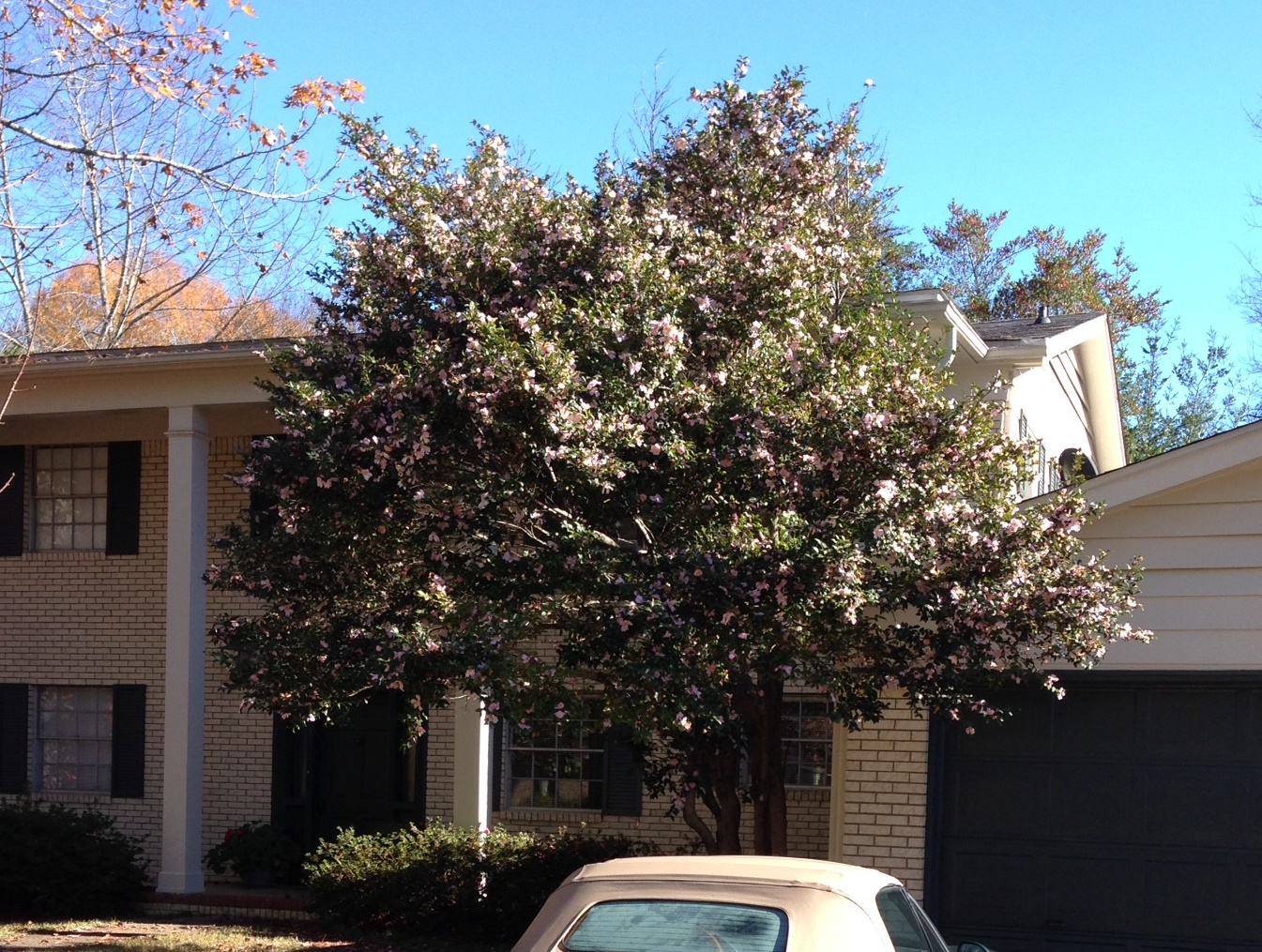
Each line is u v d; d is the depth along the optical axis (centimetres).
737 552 716
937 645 813
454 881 1220
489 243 853
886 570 764
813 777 1345
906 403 793
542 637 1079
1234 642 997
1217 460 989
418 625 744
